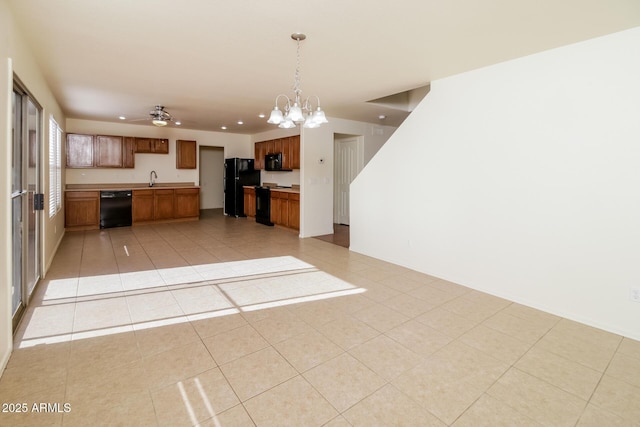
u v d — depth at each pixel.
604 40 2.63
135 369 2.10
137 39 2.79
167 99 4.95
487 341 2.50
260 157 8.70
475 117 3.53
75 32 2.66
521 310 3.07
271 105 5.30
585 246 2.79
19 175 2.86
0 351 2.03
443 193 3.90
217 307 3.08
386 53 3.07
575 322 2.83
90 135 6.88
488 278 3.50
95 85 4.15
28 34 2.69
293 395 1.88
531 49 2.94
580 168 2.79
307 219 6.37
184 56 3.19
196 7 2.26
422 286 3.70
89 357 2.23
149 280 3.81
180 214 8.02
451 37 2.71
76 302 3.13
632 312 2.56
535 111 3.05
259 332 2.61
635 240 2.53
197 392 1.90
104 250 5.16
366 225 5.06
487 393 1.91
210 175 10.35
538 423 1.68
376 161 4.81
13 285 2.78
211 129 8.26
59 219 5.54
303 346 2.41
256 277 3.98
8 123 2.19
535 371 2.12
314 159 6.36
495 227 3.41
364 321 2.82
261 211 7.87
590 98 2.71
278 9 2.29
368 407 1.79
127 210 7.21
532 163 3.09
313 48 2.97
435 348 2.39
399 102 5.55
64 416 1.69
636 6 2.17
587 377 2.06
